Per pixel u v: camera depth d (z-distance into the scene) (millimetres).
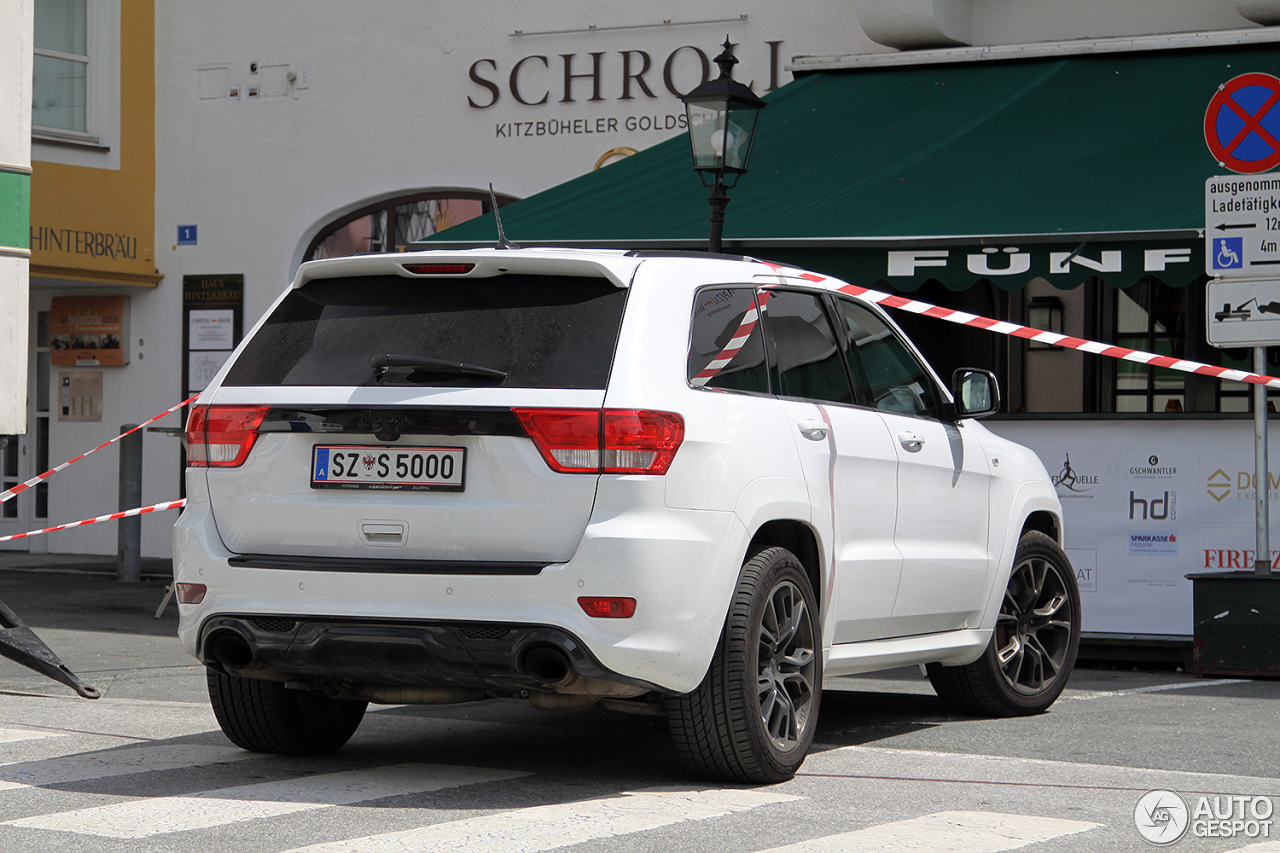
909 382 14086
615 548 10203
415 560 10633
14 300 20938
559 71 30953
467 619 10367
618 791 10984
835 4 28719
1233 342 18125
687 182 23266
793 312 12594
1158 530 20094
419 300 11234
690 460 10609
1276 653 18328
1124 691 17500
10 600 26281
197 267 34094
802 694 11711
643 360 10641
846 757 12562
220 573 11086
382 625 10555
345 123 32812
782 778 11344
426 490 10641
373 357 11008
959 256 19469
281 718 12102
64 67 33562
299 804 10375
